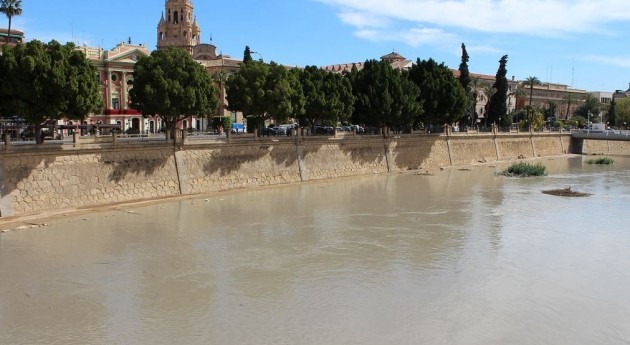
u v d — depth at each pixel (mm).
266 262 36375
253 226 47000
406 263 36438
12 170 47469
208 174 64438
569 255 38656
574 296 30438
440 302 29281
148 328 25688
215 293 30391
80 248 38938
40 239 41062
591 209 56750
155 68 58438
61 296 29656
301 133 77062
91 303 28719
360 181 78750
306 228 46562
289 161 74625
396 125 94812
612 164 112938
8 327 25641
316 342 24312
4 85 46062
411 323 26469
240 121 129625
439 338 24844
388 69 91000
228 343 24188
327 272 34344
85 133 84125
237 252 38688
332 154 81375
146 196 58031
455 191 69562
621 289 31672
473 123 145875
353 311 27922
